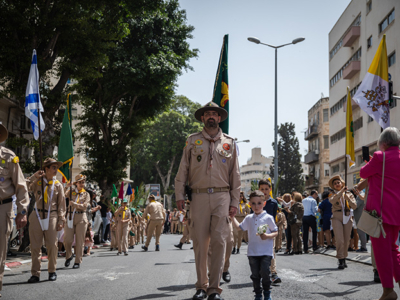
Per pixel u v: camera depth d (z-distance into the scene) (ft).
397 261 17.24
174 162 226.58
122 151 96.22
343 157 135.33
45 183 25.38
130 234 59.57
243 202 46.44
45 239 25.09
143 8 67.72
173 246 63.77
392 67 93.86
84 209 32.32
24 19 49.85
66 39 55.52
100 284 23.56
